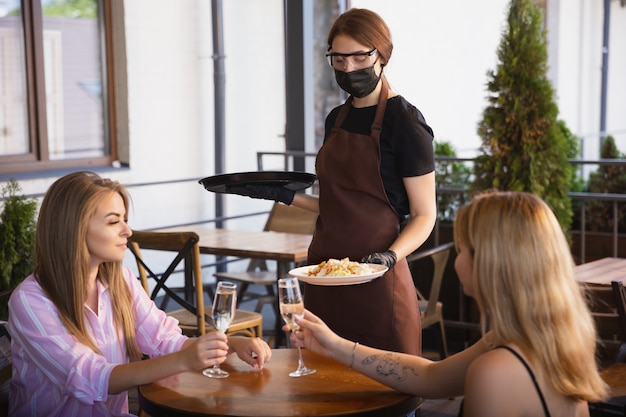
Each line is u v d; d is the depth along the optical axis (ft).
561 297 5.67
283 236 16.31
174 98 23.53
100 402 7.40
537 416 5.64
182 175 23.88
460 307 16.56
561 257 5.73
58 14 21.67
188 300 14.28
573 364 5.68
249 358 7.58
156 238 12.80
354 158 8.72
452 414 13.47
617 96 43.27
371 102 8.79
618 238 16.81
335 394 6.80
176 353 7.13
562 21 38.34
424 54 35.73
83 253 7.29
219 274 17.56
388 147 8.64
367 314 8.71
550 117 15.43
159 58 23.08
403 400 6.64
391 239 8.74
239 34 25.14
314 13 29.07
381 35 8.47
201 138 24.29
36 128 21.38
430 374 6.68
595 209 18.03
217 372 7.44
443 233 17.03
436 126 36.58
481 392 5.61
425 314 14.02
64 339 7.16
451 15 37.27
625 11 42.42
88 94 22.40
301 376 7.30
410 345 8.80
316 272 8.42
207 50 24.25
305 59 21.70
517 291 5.66
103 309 7.66
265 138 26.23
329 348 7.14
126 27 22.27
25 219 14.25
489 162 15.85
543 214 5.73
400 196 8.77
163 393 6.89
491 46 39.47
